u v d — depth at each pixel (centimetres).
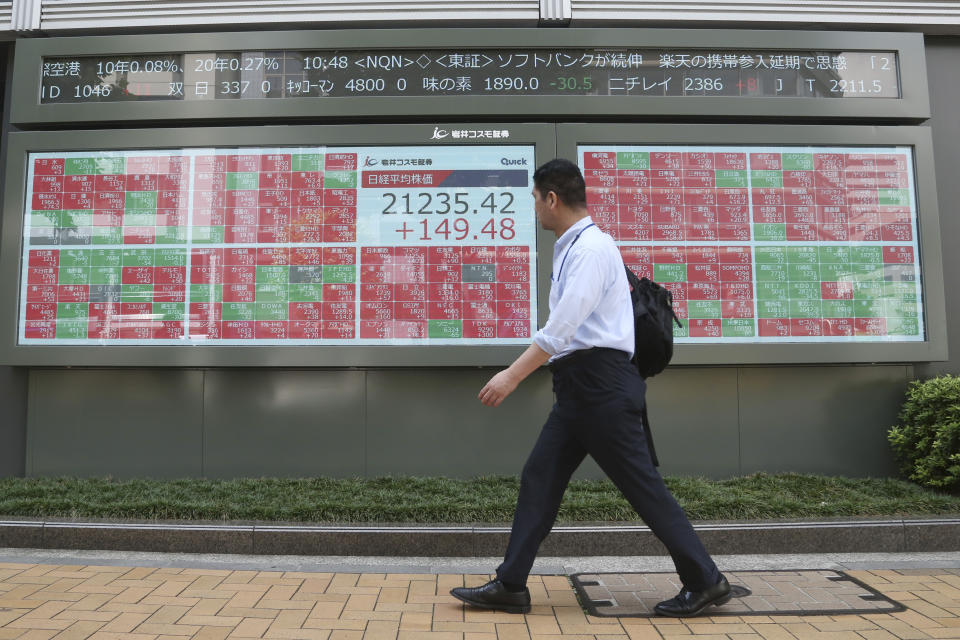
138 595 268
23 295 438
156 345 432
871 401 447
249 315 435
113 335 434
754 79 456
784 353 433
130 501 366
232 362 426
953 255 467
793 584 285
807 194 448
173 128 446
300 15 463
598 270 244
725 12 464
